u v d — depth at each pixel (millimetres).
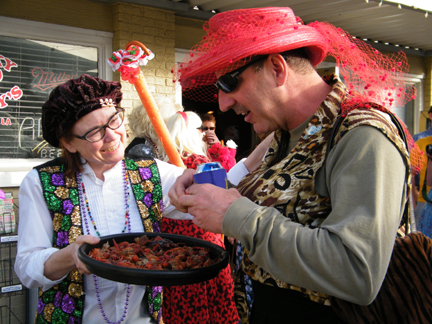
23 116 3492
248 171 1664
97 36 3756
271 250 855
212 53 1060
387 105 1146
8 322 3115
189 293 1850
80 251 1071
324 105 1013
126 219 1411
